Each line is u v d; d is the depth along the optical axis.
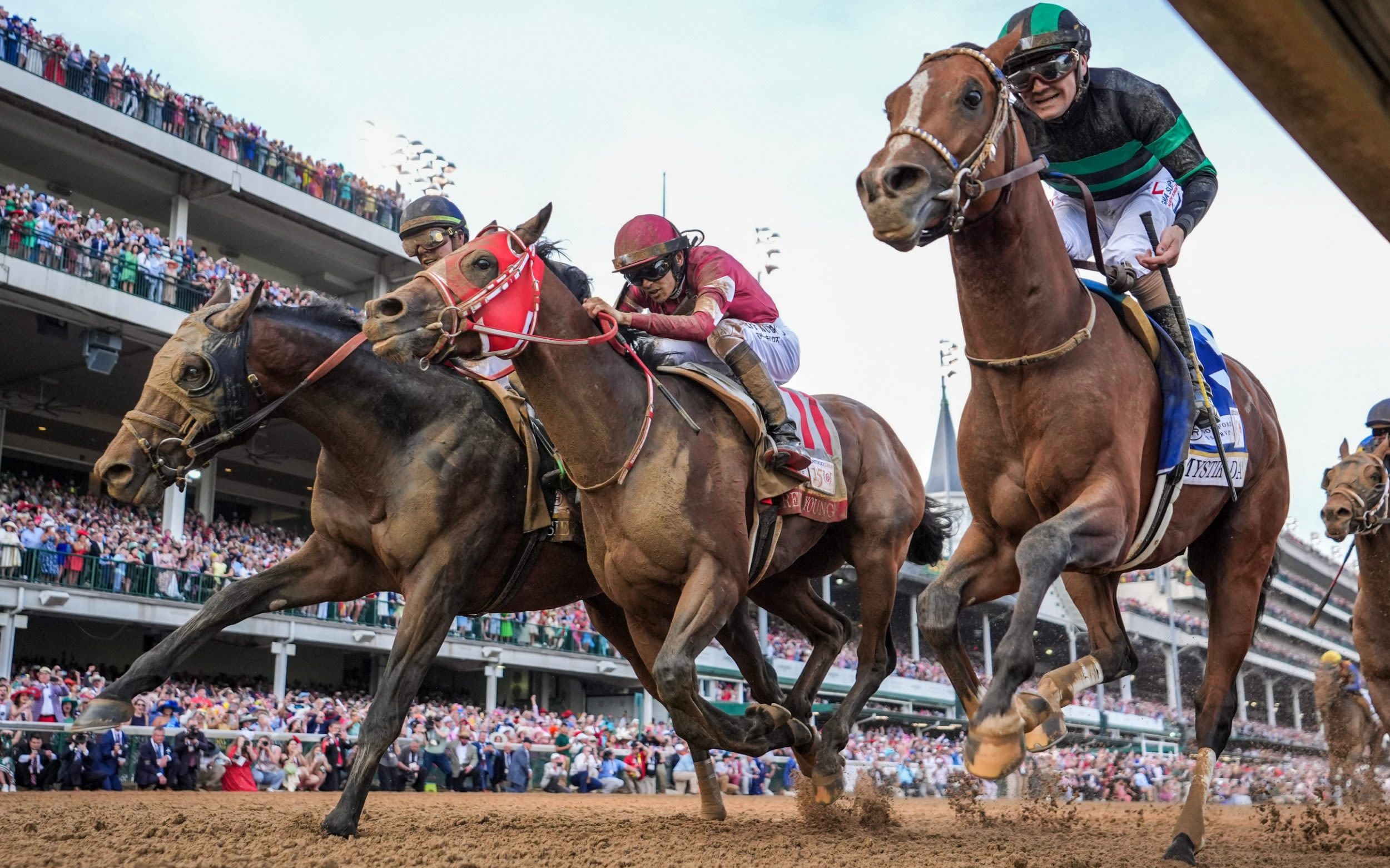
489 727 16.70
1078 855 3.91
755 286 5.09
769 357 5.05
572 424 4.10
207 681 20.89
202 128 21.52
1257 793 17.16
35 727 11.35
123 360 21.34
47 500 19.00
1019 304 3.56
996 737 2.97
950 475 48.03
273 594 4.82
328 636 19.64
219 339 4.64
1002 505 3.74
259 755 13.05
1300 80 1.14
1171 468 3.81
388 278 26.16
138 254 19.06
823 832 4.79
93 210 19.58
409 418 4.71
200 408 4.59
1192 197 4.03
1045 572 3.13
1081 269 4.33
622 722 20.06
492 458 4.76
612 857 3.63
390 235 24.95
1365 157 1.27
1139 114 4.11
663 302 4.75
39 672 12.90
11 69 18.53
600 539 4.28
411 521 4.59
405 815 5.91
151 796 9.95
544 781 15.80
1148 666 38.78
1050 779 7.45
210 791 11.96
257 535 23.17
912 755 23.27
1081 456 3.51
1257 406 4.48
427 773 14.34
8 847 3.74
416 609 4.53
